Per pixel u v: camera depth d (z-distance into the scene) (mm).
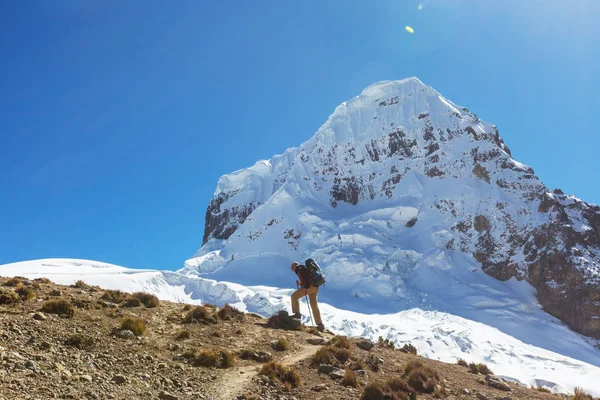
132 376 10133
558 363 86750
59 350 10492
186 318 14867
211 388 10375
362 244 158500
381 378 12641
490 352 89312
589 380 76500
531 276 139125
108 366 10367
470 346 90750
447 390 12703
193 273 173375
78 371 9664
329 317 105000
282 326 16703
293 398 10625
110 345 11531
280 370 11648
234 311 17031
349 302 125688
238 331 14703
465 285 136250
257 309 115688
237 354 12773
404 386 11938
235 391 10336
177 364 11336
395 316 114125
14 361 9219
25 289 14492
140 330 12844
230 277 160000
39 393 8234
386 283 132750
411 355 16391
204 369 11430
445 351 87688
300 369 12406
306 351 14008
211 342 13328
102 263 154875
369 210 181125
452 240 155875
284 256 168750
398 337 93250
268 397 10336
